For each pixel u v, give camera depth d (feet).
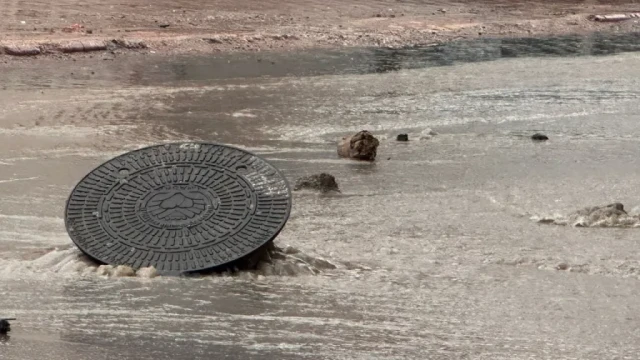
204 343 41.04
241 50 145.79
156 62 134.51
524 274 59.11
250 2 180.55
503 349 42.98
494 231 69.31
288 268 56.75
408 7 190.19
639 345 44.60
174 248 55.52
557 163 91.45
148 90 117.29
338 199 76.89
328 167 87.56
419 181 83.56
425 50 154.81
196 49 143.54
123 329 42.45
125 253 55.36
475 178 85.05
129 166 59.16
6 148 88.74
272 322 45.34
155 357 38.63
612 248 65.98
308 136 99.60
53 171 81.87
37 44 134.92
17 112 102.63
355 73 134.10
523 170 88.38
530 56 153.17
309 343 42.14
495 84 129.70
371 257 61.87
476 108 115.34
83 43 137.69
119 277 52.85
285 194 58.18
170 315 45.42
